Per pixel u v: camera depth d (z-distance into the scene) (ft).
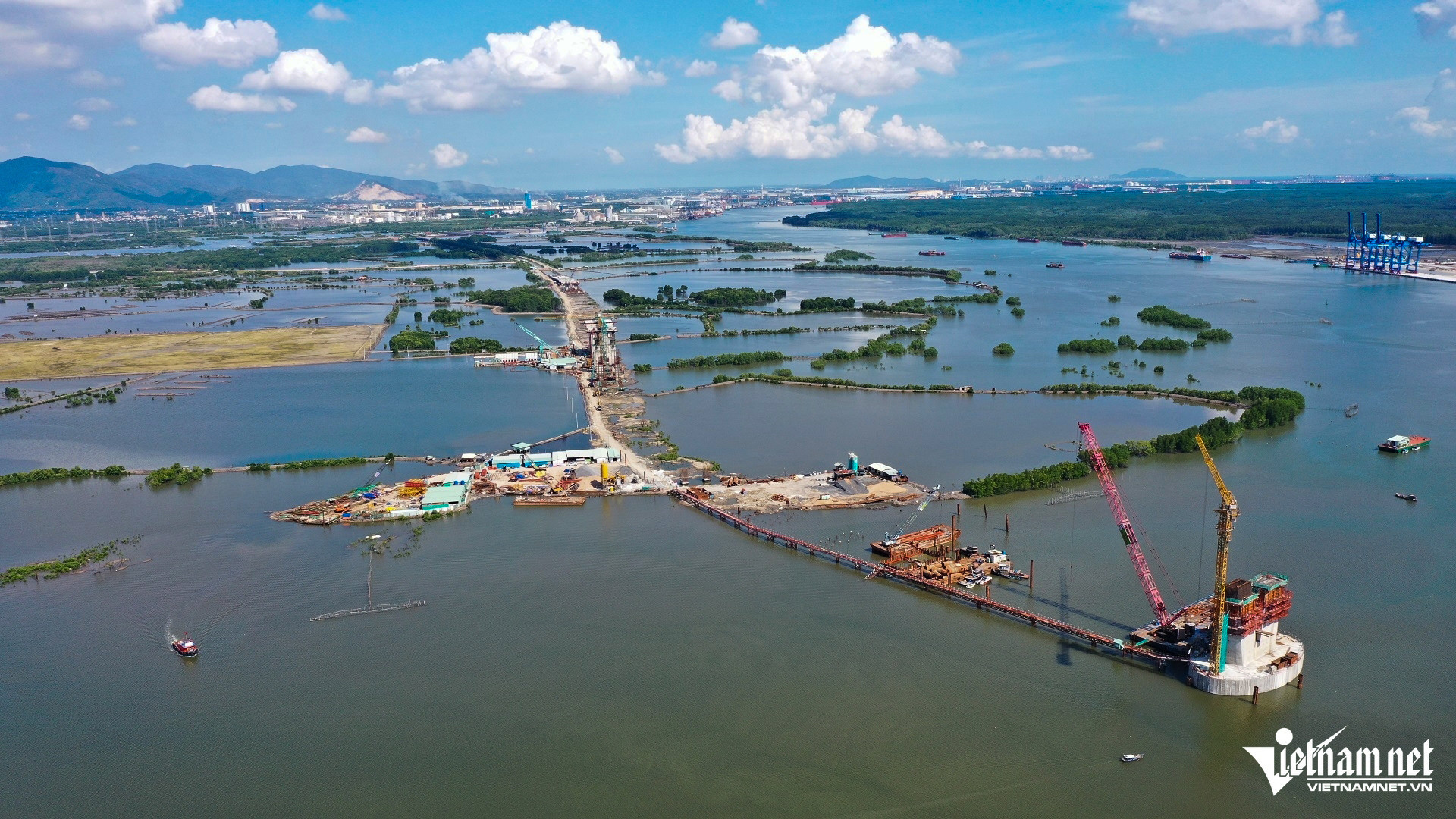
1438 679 494.18
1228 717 473.26
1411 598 574.15
